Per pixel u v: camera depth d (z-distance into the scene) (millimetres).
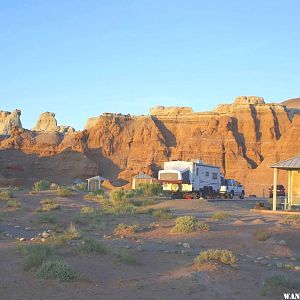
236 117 131875
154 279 11344
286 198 34812
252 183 109250
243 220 25062
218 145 124812
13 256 13602
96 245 14438
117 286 10633
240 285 10930
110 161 132125
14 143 132750
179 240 17969
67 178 123312
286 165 31922
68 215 27156
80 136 139500
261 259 14945
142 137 135625
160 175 49438
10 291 10023
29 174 124250
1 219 23766
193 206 34938
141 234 19750
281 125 129625
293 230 20141
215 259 13109
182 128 137750
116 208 29969
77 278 10961
